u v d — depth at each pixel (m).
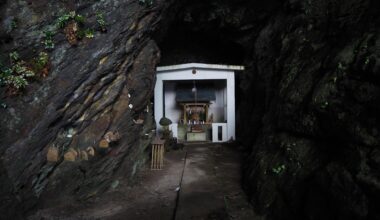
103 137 6.81
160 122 11.80
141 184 7.49
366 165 3.52
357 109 3.95
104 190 6.86
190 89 13.50
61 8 6.13
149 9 7.66
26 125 5.36
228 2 11.93
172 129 13.20
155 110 12.84
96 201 6.42
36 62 5.66
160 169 8.70
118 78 7.13
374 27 4.49
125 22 6.95
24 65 5.57
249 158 8.16
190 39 14.21
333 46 5.62
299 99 5.68
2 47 5.49
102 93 6.71
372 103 3.71
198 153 10.79
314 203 4.29
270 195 5.48
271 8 11.73
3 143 5.09
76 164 6.15
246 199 6.36
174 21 12.48
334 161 4.16
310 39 6.84
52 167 5.72
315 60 5.96
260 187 5.90
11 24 5.59
